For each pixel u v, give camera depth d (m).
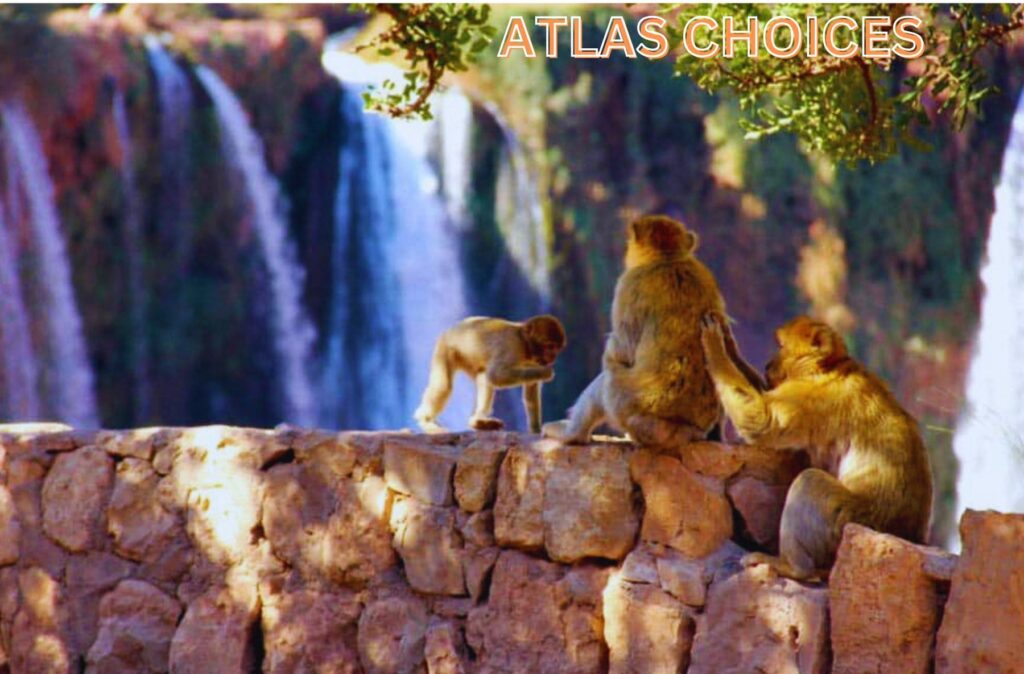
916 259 30.27
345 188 28.73
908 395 30.33
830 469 6.91
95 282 26.47
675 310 7.11
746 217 29.66
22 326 25.61
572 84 29.14
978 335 30.06
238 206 27.81
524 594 7.21
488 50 28.98
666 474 6.99
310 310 28.81
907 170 30.03
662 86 29.31
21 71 25.12
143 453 8.16
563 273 29.39
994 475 28.23
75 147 25.72
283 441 7.93
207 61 27.39
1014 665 5.86
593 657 7.05
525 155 29.09
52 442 8.38
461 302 29.30
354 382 29.00
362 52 29.11
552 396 29.45
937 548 6.47
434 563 7.44
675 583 6.86
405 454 7.56
